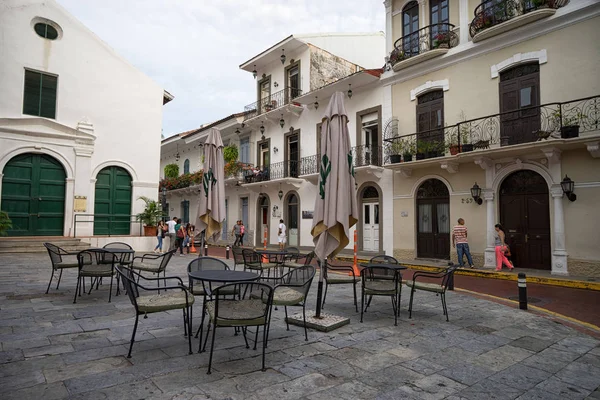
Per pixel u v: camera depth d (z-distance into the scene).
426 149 13.69
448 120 13.74
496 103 12.46
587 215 10.48
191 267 5.62
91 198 16.48
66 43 16.25
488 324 5.93
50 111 15.78
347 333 5.26
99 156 16.81
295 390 3.46
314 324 5.40
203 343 4.63
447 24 13.56
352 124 17.38
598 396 3.54
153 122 18.48
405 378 3.81
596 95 10.12
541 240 11.52
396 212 15.36
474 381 3.79
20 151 14.89
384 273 6.55
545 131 10.66
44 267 10.68
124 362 3.97
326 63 20.50
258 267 8.29
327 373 3.86
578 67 10.74
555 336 5.37
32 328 5.05
